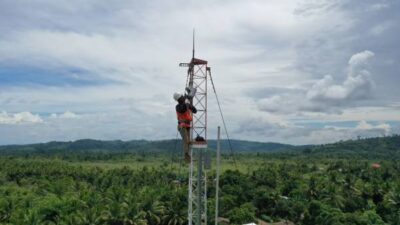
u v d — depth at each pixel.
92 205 74.88
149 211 74.44
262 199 95.88
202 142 25.77
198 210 28.42
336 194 94.94
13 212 69.50
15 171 133.38
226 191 101.81
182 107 23.09
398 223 80.31
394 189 95.12
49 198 74.12
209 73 29.36
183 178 122.25
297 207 88.81
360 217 77.75
